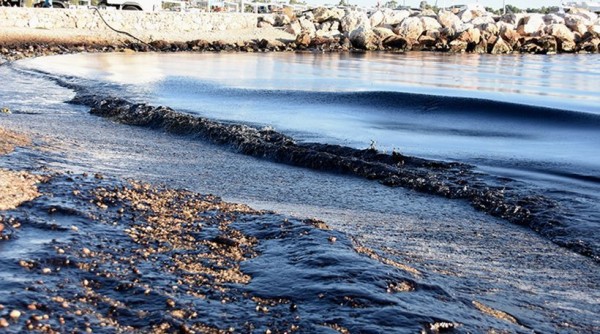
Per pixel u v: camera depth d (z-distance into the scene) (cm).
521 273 652
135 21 4875
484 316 515
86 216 687
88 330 438
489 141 1426
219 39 4984
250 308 493
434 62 4031
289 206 881
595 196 964
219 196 908
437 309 509
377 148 1330
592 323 538
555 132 1533
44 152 1076
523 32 6031
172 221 706
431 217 862
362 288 528
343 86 2388
